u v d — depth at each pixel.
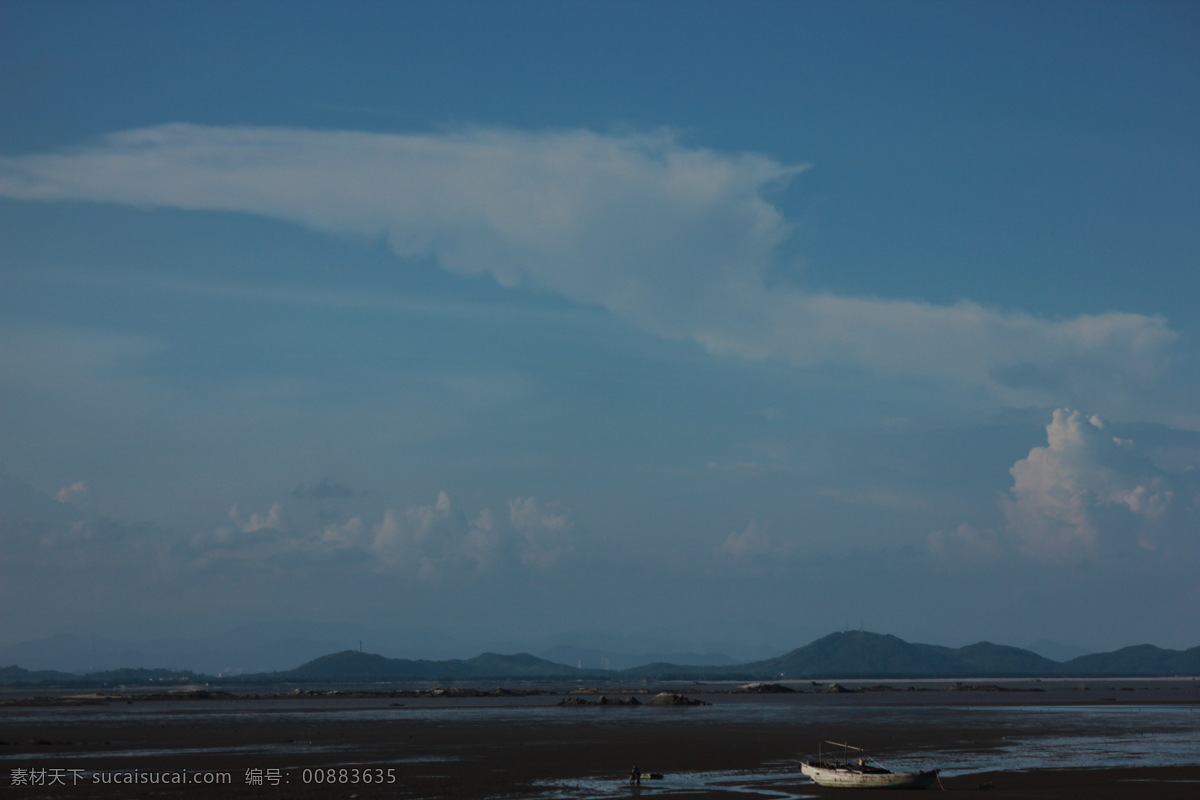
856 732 103.88
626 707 179.00
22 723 129.00
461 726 117.44
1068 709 155.62
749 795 57.31
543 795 57.31
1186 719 125.62
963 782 62.16
